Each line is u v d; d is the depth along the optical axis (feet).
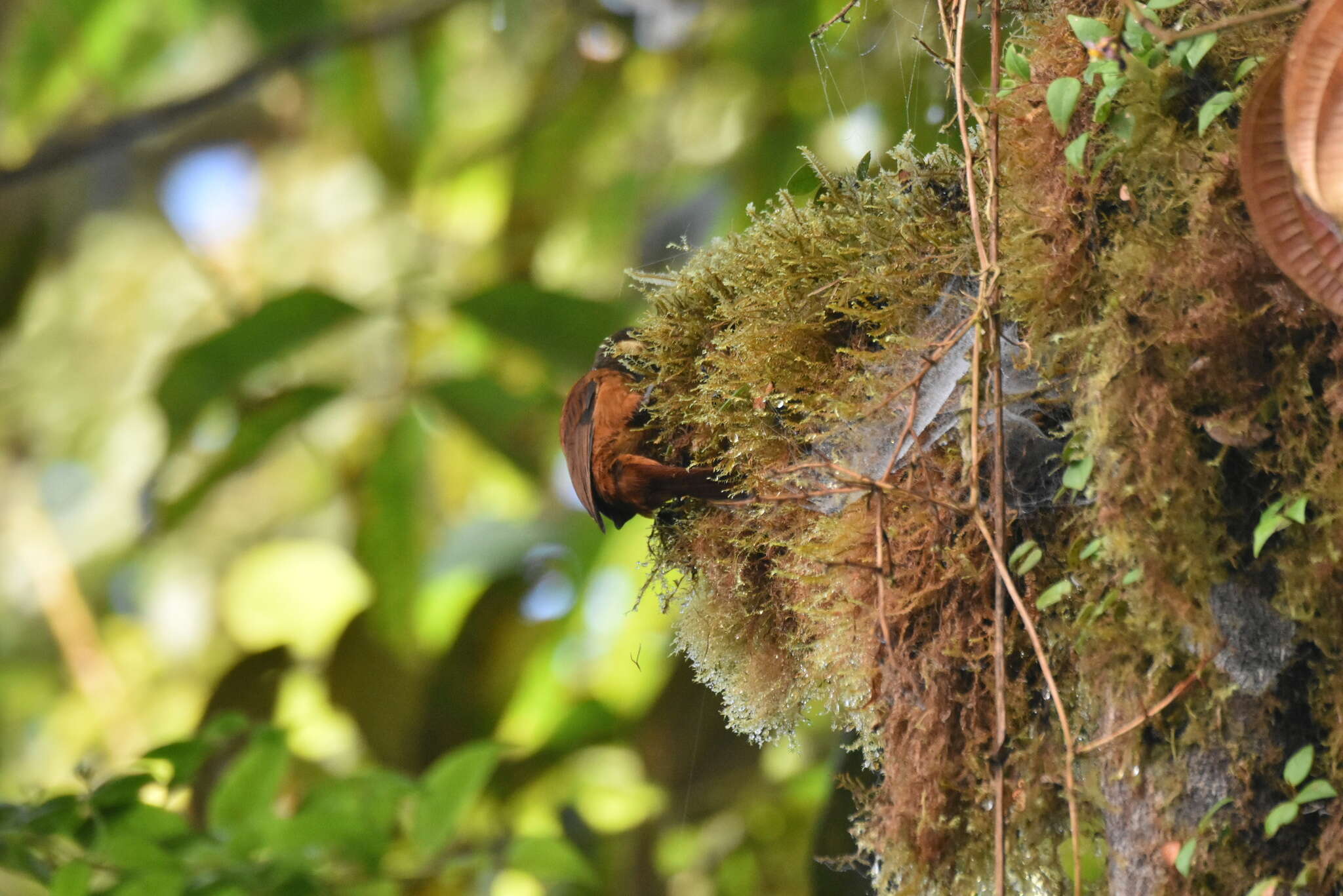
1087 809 31.48
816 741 33.78
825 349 31.68
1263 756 31.24
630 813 37.01
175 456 33.24
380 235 56.18
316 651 40.14
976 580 31.48
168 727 55.21
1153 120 31.30
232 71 35.04
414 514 33.55
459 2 35.55
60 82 37.19
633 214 39.73
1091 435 31.30
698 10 38.29
